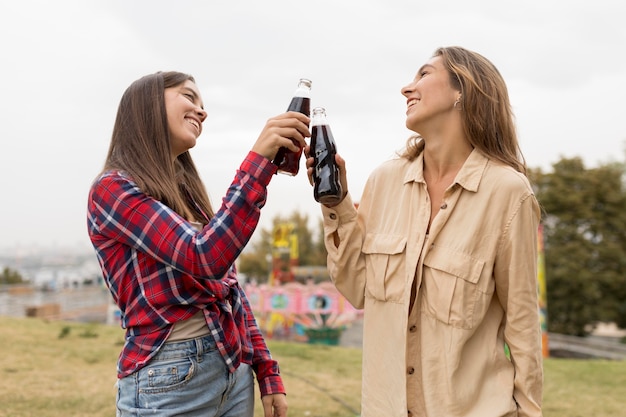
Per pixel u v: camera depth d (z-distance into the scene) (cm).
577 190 2100
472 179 174
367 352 186
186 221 160
